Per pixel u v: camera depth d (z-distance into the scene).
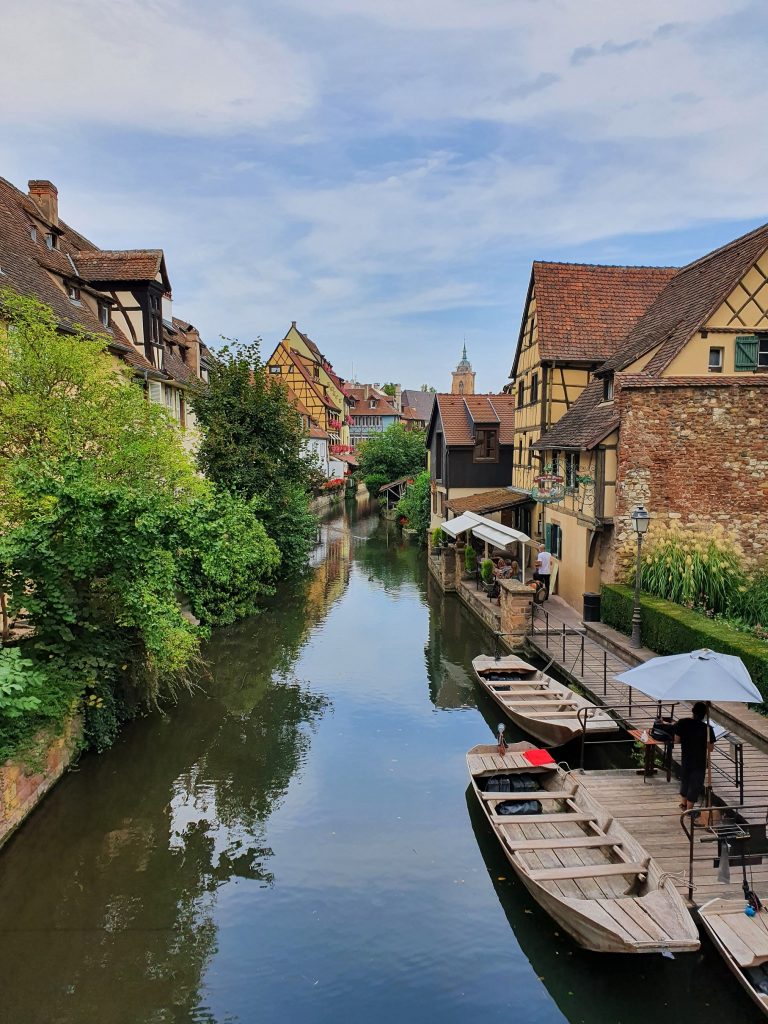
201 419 20.16
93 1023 5.39
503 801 7.85
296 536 21.55
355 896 6.92
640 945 5.24
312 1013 5.46
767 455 13.74
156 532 9.41
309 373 58.75
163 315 21.66
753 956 5.04
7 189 16.98
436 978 5.82
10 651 7.36
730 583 12.70
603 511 14.52
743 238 15.90
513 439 26.23
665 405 13.90
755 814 7.09
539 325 20.12
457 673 13.99
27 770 7.91
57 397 11.38
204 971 5.92
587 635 14.23
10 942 6.28
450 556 22.03
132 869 7.38
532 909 6.61
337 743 10.56
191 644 11.13
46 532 8.41
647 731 8.33
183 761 9.89
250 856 7.62
